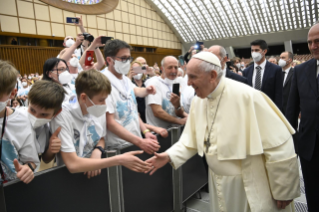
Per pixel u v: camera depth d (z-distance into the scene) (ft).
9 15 36.19
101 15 52.21
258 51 9.44
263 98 4.31
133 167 3.94
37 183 3.45
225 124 4.21
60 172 3.74
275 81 9.09
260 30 69.26
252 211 4.02
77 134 4.15
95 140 4.62
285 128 4.22
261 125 4.15
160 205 6.13
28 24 38.50
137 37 62.80
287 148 4.12
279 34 68.18
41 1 40.16
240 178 4.28
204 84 4.16
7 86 3.07
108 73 5.79
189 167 7.20
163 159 4.74
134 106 5.99
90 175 4.16
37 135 3.96
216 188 4.55
